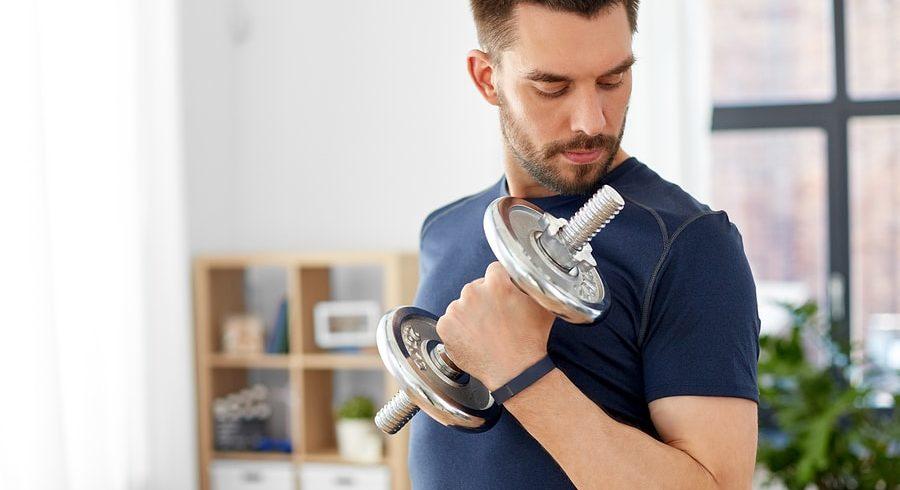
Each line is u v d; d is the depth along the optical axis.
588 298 0.97
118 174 3.19
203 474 3.67
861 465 3.19
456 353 1.02
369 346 3.68
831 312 4.12
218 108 3.94
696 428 1.02
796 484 3.19
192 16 3.76
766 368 3.25
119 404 3.17
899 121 4.11
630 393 1.12
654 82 3.70
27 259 2.73
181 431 3.48
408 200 3.92
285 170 4.01
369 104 3.94
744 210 4.21
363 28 3.94
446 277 1.29
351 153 3.96
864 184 4.14
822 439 3.03
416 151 3.91
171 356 3.45
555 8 1.03
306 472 3.60
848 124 4.14
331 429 3.87
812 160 4.16
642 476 0.98
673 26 3.68
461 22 3.88
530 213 1.02
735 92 4.23
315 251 3.98
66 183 2.95
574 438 1.00
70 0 2.99
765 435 3.79
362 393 3.94
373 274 3.95
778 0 4.19
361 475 3.56
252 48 4.03
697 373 1.03
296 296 3.63
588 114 1.04
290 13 3.99
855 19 4.14
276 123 4.01
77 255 2.99
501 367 1.00
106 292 3.12
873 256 4.14
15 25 2.71
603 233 1.11
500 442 1.15
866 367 3.96
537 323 1.02
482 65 1.19
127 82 3.25
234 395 3.74
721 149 4.22
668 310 1.06
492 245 0.97
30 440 2.73
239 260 3.64
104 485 3.04
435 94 3.90
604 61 1.03
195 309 3.70
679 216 1.09
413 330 1.10
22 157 2.72
